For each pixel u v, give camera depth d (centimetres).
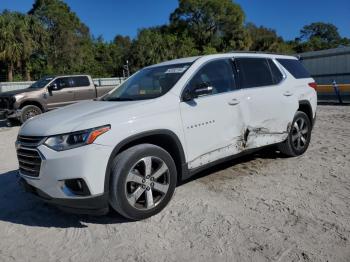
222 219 368
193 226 357
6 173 602
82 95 1405
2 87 2681
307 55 2309
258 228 345
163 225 363
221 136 441
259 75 515
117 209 358
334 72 2170
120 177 349
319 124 955
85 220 388
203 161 425
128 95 444
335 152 612
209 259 298
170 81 423
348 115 1121
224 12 6862
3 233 370
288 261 289
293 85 562
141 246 326
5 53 3847
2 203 455
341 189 435
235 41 6919
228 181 482
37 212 421
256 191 441
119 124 352
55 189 340
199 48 7062
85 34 5862
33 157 354
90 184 334
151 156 371
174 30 7219
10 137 1033
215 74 456
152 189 379
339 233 328
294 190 439
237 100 460
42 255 323
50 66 4800
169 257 305
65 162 332
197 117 414
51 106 1323
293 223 352
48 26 4972
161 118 381
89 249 328
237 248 312
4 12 3994
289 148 565
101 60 6438
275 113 518
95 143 335
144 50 5512
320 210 378
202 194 438
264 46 6531
